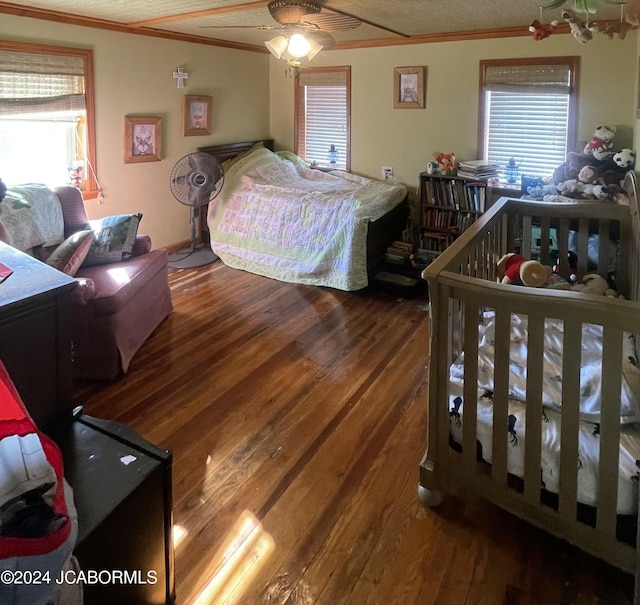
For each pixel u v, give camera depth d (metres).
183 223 5.56
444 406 1.96
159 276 3.72
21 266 1.59
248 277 4.87
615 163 3.98
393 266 4.71
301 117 6.09
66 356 1.56
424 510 2.08
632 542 1.67
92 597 1.25
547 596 1.71
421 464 2.07
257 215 4.95
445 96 5.12
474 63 4.91
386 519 2.03
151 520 1.44
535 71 4.64
